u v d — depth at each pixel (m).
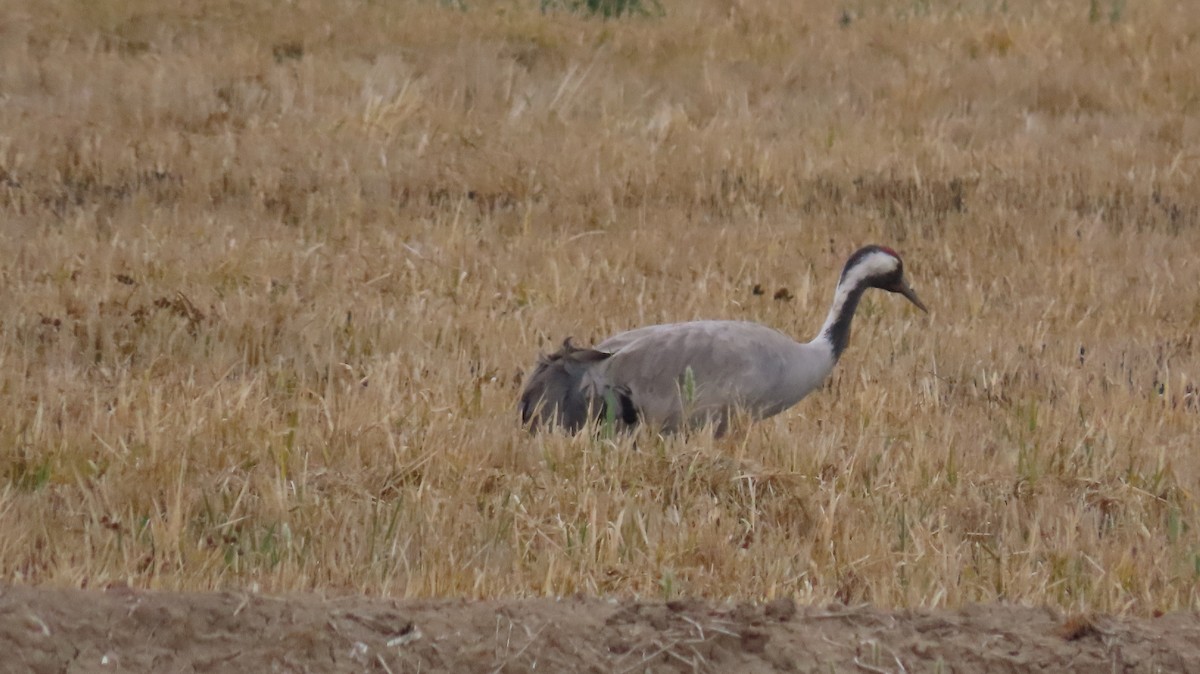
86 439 10.78
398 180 19.41
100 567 8.87
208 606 8.05
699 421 11.50
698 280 16.06
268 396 12.11
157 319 13.70
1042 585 9.28
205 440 10.98
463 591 8.95
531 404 11.57
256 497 10.03
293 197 18.52
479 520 9.91
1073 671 8.18
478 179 19.62
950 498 10.81
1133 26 28.91
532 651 7.99
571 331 14.30
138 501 9.92
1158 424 12.62
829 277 16.80
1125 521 10.56
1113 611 9.13
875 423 12.19
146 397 11.65
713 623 8.27
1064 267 17.38
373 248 16.73
